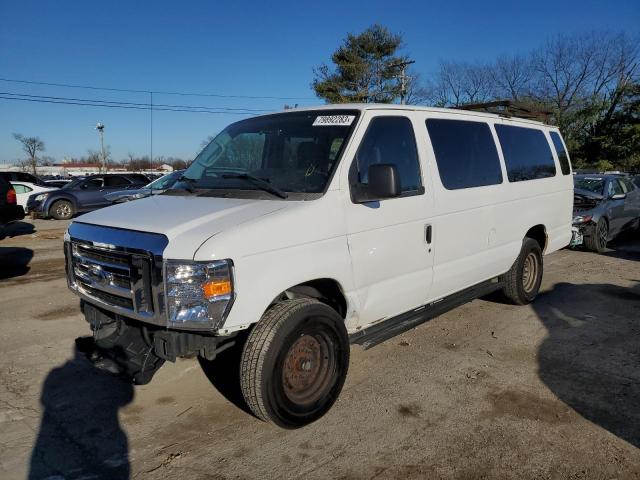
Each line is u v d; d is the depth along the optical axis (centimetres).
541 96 4747
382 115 414
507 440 343
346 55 3850
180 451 334
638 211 1186
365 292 389
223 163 430
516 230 569
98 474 311
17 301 683
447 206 459
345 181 370
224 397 409
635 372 448
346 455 328
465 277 500
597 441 341
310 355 357
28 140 7812
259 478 307
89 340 393
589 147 3878
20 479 306
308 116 423
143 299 317
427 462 320
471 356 486
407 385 425
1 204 1020
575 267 895
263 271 317
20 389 423
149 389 423
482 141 524
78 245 370
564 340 527
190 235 309
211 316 300
